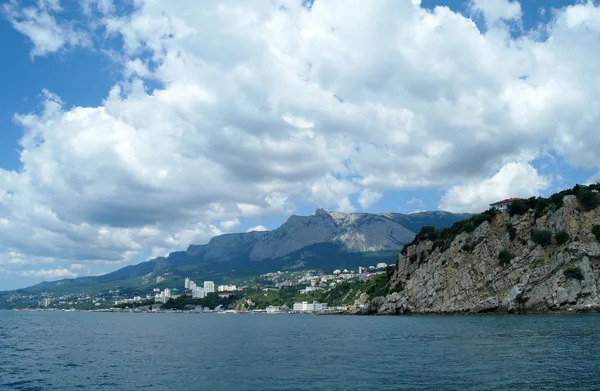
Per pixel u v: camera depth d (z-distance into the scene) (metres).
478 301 181.50
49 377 58.72
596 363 56.09
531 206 188.25
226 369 62.69
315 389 47.88
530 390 43.62
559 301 157.25
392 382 50.06
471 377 50.66
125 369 64.38
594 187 178.25
